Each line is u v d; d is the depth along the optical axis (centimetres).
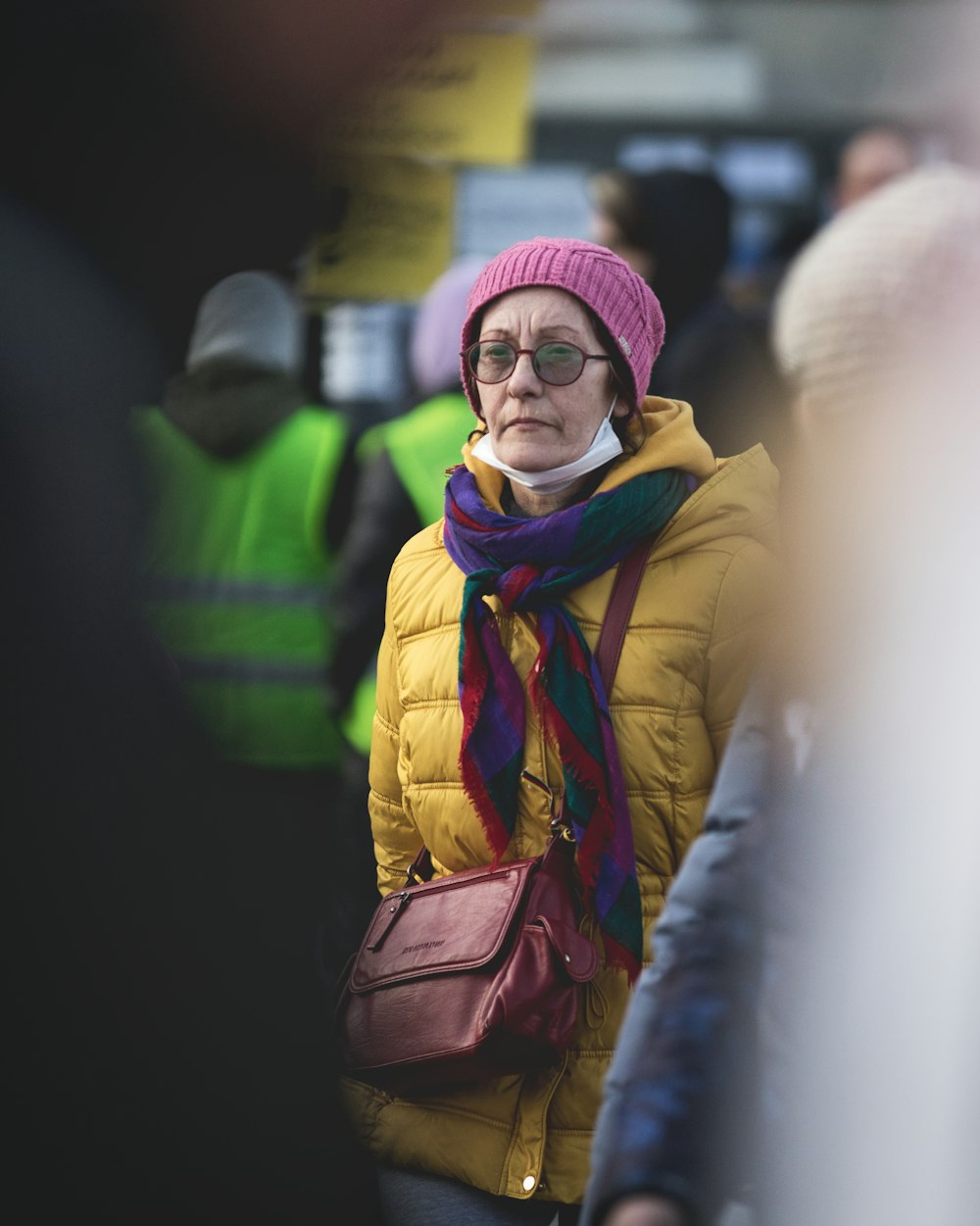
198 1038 422
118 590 401
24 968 400
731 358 1468
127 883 407
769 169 3266
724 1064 573
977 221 571
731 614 863
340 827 1388
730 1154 567
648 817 859
